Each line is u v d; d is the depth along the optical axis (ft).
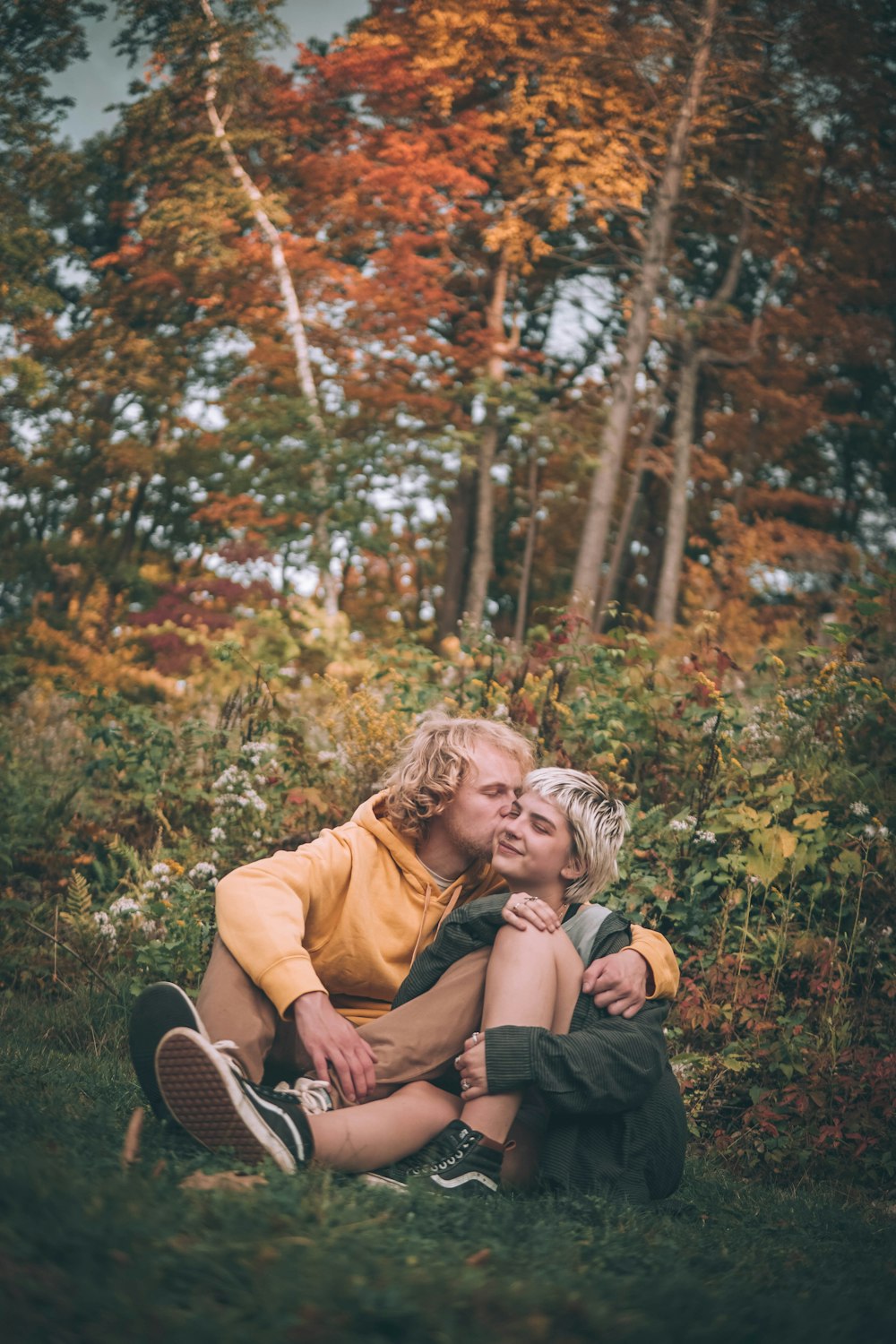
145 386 60.23
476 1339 5.29
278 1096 8.63
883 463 80.69
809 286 67.97
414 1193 7.93
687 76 56.44
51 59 52.60
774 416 72.95
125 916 17.24
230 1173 7.60
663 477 68.64
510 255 60.34
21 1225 5.57
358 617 73.20
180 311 62.49
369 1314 5.32
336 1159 8.60
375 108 58.75
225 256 56.29
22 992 17.22
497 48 56.34
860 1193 13.57
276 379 60.39
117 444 60.08
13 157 55.11
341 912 10.78
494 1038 9.12
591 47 55.47
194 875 16.69
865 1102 14.58
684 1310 6.27
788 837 16.48
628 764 19.80
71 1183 6.33
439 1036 9.55
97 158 57.47
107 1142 7.99
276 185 59.93
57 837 21.33
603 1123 9.68
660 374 70.79
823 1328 6.40
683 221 69.26
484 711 21.08
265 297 60.08
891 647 20.56
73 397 61.05
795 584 73.05
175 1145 8.33
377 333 59.52
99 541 65.41
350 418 59.57
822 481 83.20
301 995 9.47
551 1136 9.51
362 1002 11.12
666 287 65.36
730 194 62.23
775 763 18.94
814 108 57.98
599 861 10.45
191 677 44.14
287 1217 6.41
